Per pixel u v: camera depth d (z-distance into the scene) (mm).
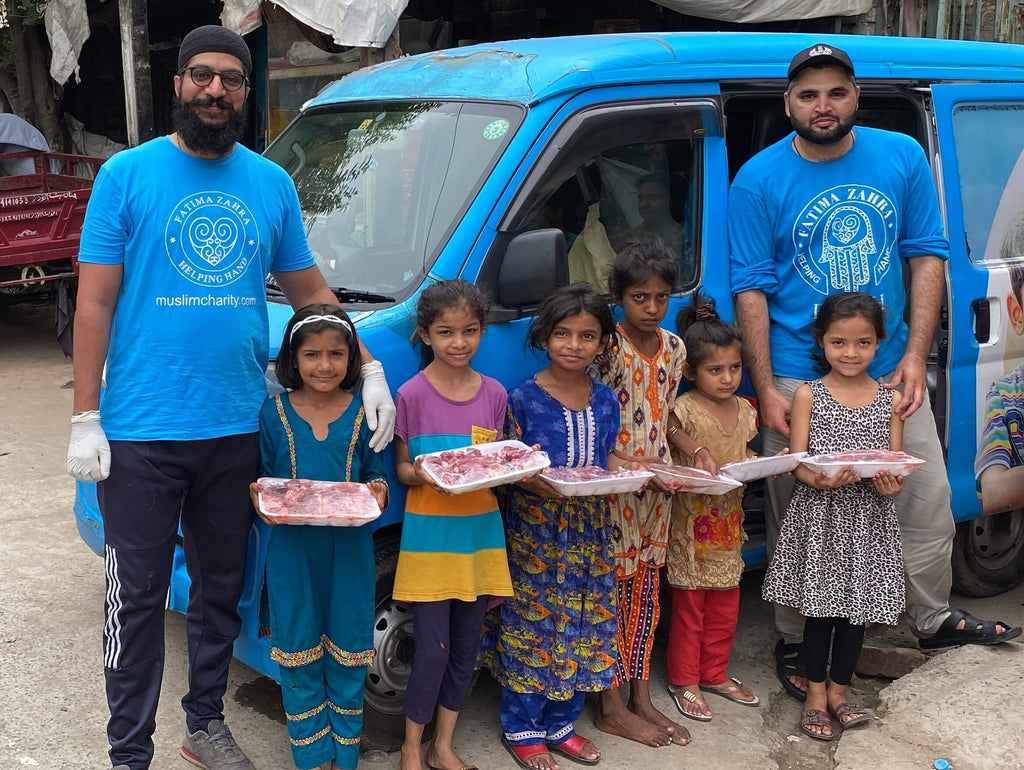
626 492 3156
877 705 3922
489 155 3477
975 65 4566
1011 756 3432
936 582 4105
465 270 3330
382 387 3076
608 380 3461
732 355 3508
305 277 3250
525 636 3336
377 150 3863
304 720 3135
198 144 2809
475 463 2973
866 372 3811
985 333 4418
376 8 7539
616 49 3748
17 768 3309
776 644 4297
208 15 11828
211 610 3184
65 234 8539
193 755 3264
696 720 3750
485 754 3498
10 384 8141
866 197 3748
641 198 3773
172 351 2889
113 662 2994
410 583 3148
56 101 12078
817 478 3459
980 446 4457
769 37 4160
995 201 4539
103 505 2975
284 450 3061
